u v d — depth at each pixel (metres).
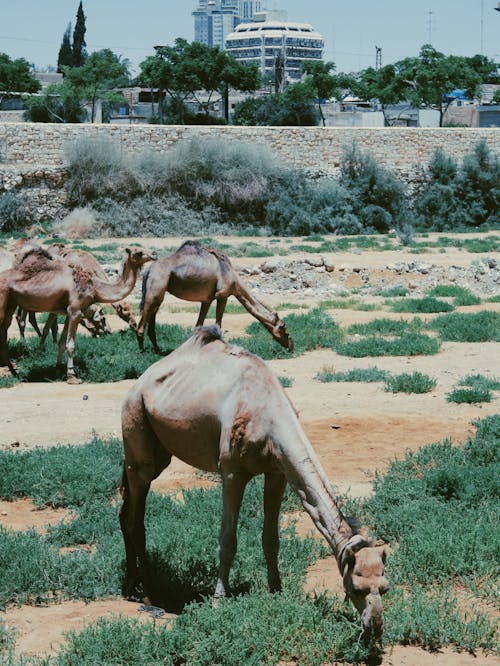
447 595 6.28
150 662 5.38
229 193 54.50
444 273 30.98
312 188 56.66
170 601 6.53
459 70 93.62
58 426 11.73
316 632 5.61
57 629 6.00
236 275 16.22
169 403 6.09
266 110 85.06
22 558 6.93
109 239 50.31
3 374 15.41
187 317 23.12
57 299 14.88
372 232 55.38
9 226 51.34
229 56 85.69
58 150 54.97
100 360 15.91
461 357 17.09
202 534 7.45
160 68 82.12
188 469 10.04
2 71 94.12
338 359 17.11
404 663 5.42
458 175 61.31
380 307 24.66
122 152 54.66
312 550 7.42
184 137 57.94
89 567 6.88
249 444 5.68
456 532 7.48
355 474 9.70
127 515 6.66
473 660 5.49
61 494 8.98
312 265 30.67
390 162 61.88
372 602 4.86
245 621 5.59
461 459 9.88
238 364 5.95
